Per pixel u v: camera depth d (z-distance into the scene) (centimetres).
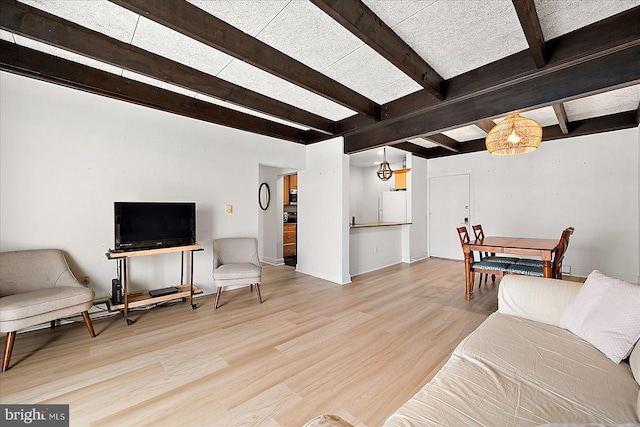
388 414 154
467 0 167
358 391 174
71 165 275
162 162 331
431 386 118
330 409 158
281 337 247
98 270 290
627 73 201
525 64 222
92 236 287
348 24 167
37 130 258
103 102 291
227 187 388
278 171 564
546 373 123
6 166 244
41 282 242
